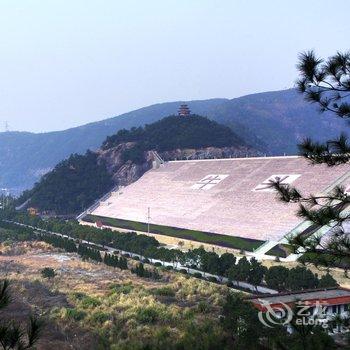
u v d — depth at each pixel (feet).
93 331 218.38
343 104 71.72
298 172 545.85
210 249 460.96
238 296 220.64
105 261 407.85
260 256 409.28
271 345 145.89
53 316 233.76
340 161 73.97
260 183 573.74
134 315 237.04
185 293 295.69
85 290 308.60
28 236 548.31
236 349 167.12
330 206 75.25
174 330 212.64
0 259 435.94
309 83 71.46
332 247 74.90
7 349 50.19
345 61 68.69
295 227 433.48
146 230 584.81
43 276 351.25
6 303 47.67
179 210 614.75
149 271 370.32
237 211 531.91
